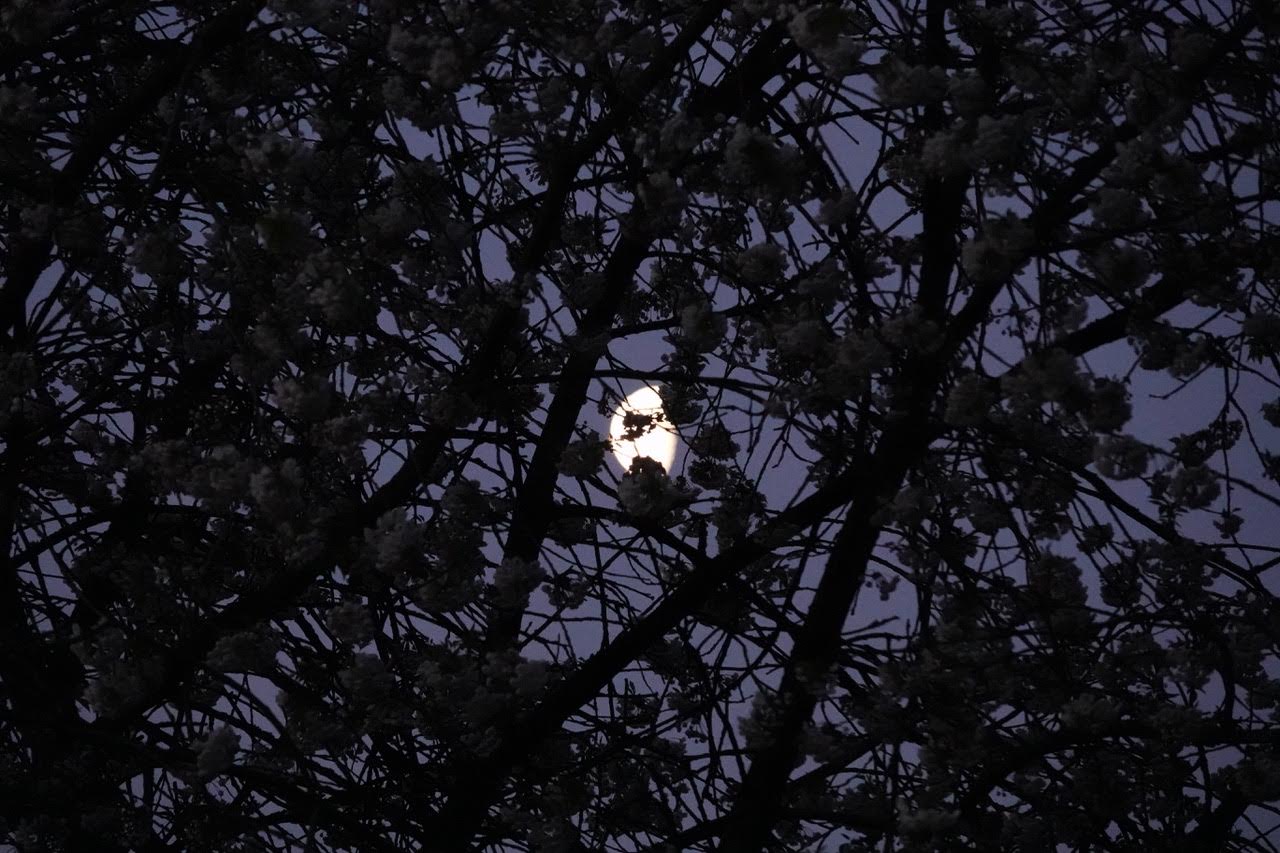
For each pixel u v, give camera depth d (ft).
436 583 25.98
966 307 25.04
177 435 31.94
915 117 23.97
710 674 29.89
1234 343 25.43
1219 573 28.84
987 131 21.09
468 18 23.68
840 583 28.04
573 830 28.55
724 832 28.22
